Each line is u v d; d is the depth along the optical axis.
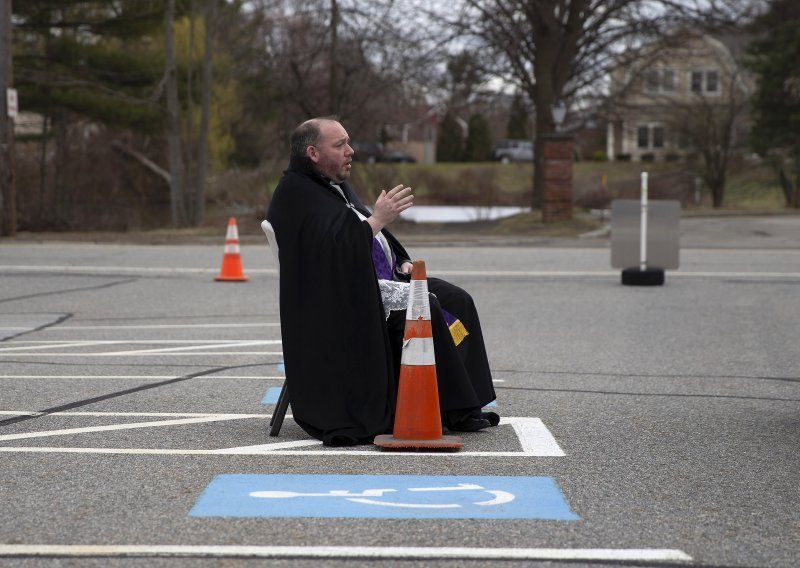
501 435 6.49
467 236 26.55
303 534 4.51
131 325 11.83
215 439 6.32
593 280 16.62
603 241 25.36
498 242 24.89
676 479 5.47
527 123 39.78
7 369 8.86
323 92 36.91
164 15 34.69
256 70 39.06
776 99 49.59
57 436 6.35
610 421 6.92
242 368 8.98
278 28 36.47
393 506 4.93
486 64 34.62
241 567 4.11
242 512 4.82
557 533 4.56
